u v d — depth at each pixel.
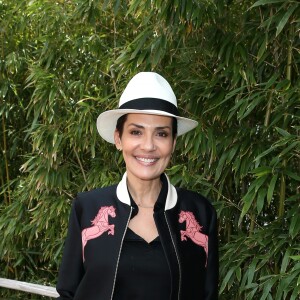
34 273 3.44
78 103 2.72
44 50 2.95
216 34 2.40
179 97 2.55
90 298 1.40
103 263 1.39
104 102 2.84
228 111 2.40
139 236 1.41
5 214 3.28
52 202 3.00
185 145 2.41
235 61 2.34
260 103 2.42
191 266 1.43
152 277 1.38
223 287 2.24
